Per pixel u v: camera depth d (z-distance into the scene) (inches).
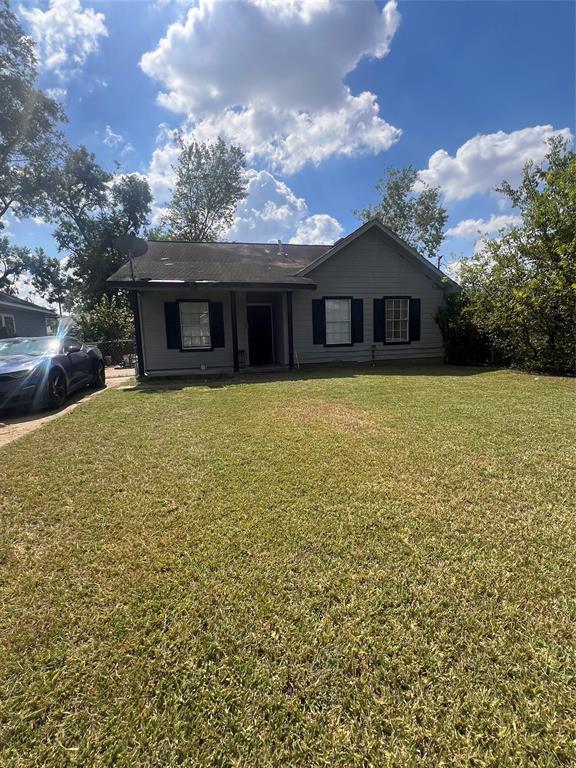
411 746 52.4
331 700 58.9
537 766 49.8
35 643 69.9
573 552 92.7
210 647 68.4
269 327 533.3
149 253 494.3
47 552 97.5
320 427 196.4
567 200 347.3
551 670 62.7
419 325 522.3
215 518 110.5
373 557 91.9
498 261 402.0
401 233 1221.1
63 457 163.9
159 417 229.0
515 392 283.4
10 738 54.6
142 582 85.2
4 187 935.7
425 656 65.8
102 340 707.4
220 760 51.3
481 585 81.9
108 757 51.8
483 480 131.6
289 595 80.2
